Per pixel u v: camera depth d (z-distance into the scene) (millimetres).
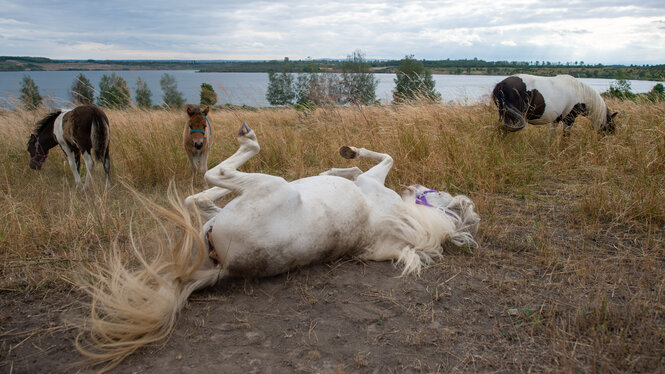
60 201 4973
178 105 10875
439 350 2480
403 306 2914
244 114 10133
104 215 4188
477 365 2355
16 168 6523
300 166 5832
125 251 3658
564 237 4008
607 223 4270
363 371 2303
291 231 2936
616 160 5754
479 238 4035
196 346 2500
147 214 4441
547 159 6195
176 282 2783
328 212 3129
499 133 6918
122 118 8977
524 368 2324
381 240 3586
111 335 2434
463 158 5754
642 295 2965
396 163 5770
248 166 6328
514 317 2793
